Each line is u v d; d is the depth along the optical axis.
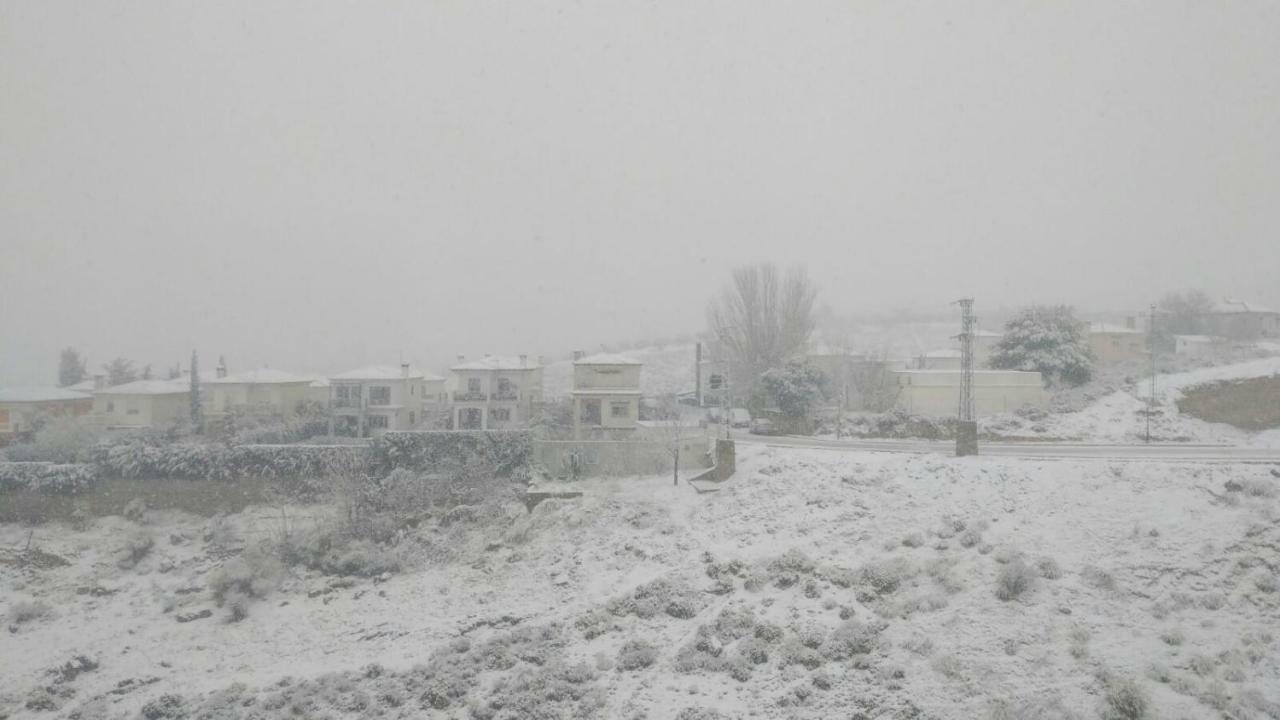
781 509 31.30
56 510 40.78
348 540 36.09
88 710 24.88
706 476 36.78
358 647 27.69
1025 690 18.42
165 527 40.00
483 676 23.75
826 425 49.56
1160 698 17.23
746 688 20.95
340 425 57.34
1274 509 24.06
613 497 36.22
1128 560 22.81
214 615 31.84
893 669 20.09
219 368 64.25
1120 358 64.88
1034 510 26.75
